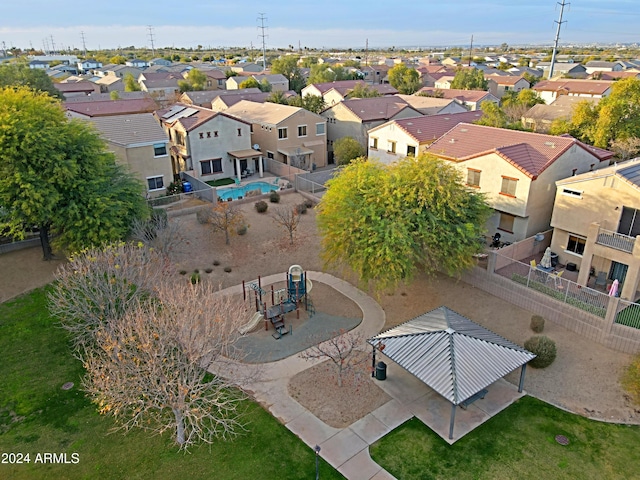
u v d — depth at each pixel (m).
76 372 20.70
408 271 23.80
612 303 21.11
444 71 117.56
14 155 26.02
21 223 26.92
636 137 39.47
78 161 28.38
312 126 54.81
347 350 22.11
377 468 15.97
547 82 89.44
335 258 26.00
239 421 17.97
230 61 189.12
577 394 19.31
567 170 29.86
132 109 62.69
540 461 16.22
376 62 193.38
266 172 53.22
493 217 31.12
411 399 19.17
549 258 27.11
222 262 31.02
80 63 167.38
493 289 26.16
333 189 26.09
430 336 18.98
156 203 39.75
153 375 14.96
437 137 42.47
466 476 15.66
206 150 48.50
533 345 20.66
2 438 17.16
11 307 25.34
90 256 21.73
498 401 19.02
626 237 22.98
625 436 17.27
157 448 16.73
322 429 17.66
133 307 20.80
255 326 24.08
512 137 32.75
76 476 15.59
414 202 24.73
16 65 75.75
